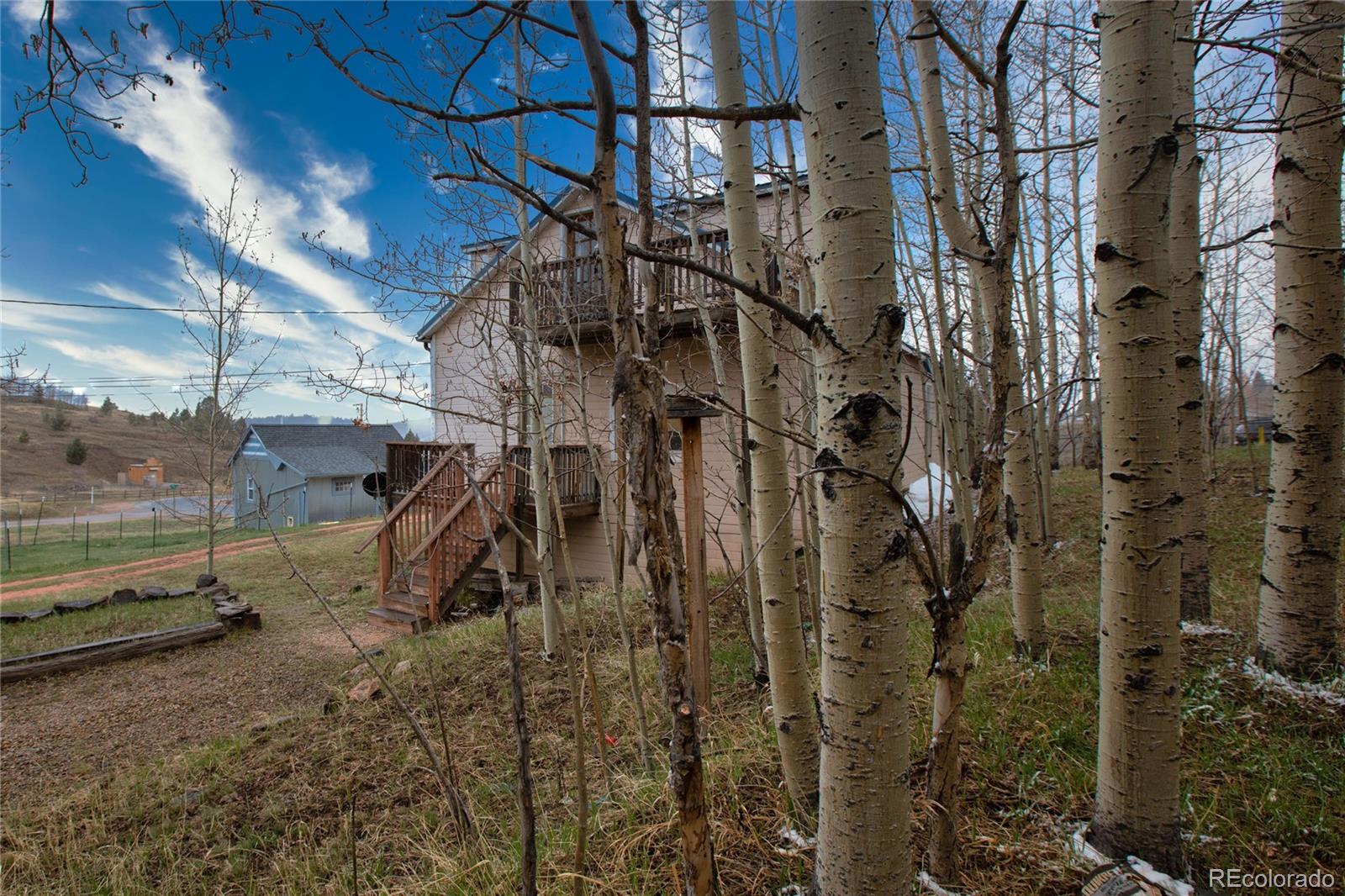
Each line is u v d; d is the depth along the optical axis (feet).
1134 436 5.42
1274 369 9.25
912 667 10.69
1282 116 8.92
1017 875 5.57
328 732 13.30
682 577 3.72
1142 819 5.44
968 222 11.05
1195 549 11.59
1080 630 11.77
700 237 17.17
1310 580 8.71
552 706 12.98
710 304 14.80
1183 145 10.25
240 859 9.30
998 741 7.79
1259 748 7.35
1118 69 5.47
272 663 19.42
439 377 28.84
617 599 10.10
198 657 20.15
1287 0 8.16
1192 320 11.07
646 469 3.55
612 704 12.51
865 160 3.85
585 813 4.35
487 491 22.35
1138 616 5.44
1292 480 8.87
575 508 26.53
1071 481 34.76
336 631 22.70
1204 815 6.19
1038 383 22.93
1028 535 10.43
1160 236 5.37
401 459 28.99
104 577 37.76
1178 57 10.00
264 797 11.00
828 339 3.98
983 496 4.70
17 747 14.25
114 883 8.98
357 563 36.73
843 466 3.93
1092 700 8.71
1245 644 10.19
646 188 3.74
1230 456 35.58
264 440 82.74
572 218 4.40
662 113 4.37
